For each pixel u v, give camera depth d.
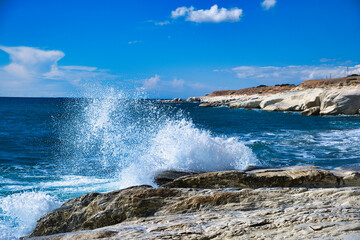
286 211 3.07
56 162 9.73
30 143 13.80
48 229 4.30
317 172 4.84
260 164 8.36
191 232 2.62
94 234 2.81
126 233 2.78
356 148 11.78
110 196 4.22
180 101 122.31
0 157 10.59
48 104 71.19
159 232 2.73
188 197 4.02
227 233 2.52
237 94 106.69
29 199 5.57
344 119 27.33
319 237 2.18
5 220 5.05
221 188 4.66
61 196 6.19
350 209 2.94
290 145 12.80
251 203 3.61
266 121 27.72
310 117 30.72
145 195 4.08
